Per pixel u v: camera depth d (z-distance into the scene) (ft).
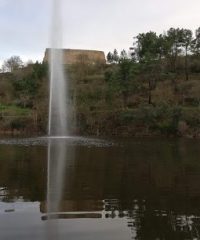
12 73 407.44
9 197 55.42
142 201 53.16
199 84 306.55
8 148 133.08
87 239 38.63
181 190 60.23
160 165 89.20
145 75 301.84
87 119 265.95
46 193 57.98
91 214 46.88
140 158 103.81
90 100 289.94
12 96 332.19
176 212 47.65
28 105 309.42
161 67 331.57
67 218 45.24
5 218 44.93
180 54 374.43
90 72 385.29
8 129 264.93
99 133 250.98
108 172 77.92
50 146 142.51
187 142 172.35
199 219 44.83
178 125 229.04
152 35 355.36
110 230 41.24
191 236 39.58
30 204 51.39
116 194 57.47
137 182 66.95
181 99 287.48
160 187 62.64
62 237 39.04
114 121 256.32
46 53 423.23
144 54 323.78
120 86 288.92
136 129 244.63
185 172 78.38
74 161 95.91
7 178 70.64
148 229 41.63
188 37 363.97
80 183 65.87
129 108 275.39
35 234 39.70
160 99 286.66
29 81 323.98
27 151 122.01
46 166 86.38
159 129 236.22
